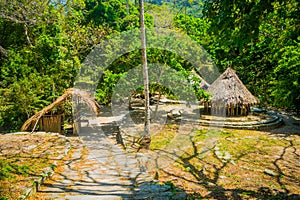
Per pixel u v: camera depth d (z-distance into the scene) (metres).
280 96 10.96
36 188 4.19
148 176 5.08
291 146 7.66
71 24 12.20
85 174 5.04
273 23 12.93
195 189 4.64
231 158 6.62
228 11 3.93
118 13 15.72
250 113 11.48
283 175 5.48
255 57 14.30
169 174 5.48
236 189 4.68
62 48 10.46
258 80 14.44
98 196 4.01
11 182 4.27
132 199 3.95
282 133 9.20
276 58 12.23
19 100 8.77
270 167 5.98
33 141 7.18
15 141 7.16
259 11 3.78
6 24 11.62
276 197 4.34
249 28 3.97
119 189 4.33
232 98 10.41
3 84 9.15
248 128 9.73
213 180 5.18
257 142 8.10
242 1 3.75
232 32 4.18
